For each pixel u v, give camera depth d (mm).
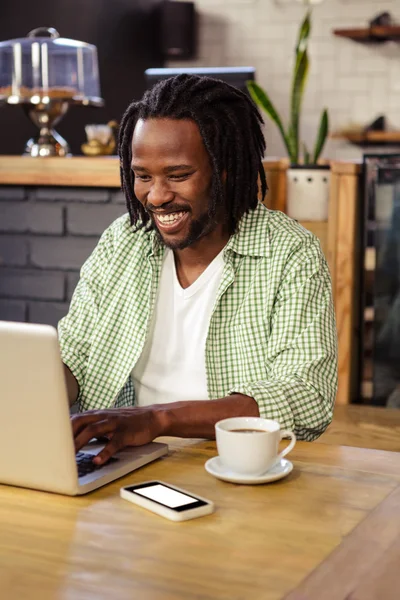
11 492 1290
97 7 6707
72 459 1244
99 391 1912
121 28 7109
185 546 1082
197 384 1869
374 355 3873
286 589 959
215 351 1842
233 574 1000
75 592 958
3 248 3531
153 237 1894
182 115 1713
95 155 3621
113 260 1946
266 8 7777
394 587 960
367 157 3729
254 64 7863
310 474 1355
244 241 1833
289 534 1117
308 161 3836
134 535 1119
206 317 1861
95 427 1431
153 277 1895
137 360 1885
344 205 3768
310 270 1792
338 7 7547
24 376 1226
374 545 1079
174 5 7672
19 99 3561
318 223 3820
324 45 7613
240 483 1308
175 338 1887
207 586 970
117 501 1245
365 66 7527
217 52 7961
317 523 1153
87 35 6598
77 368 1919
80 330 1949
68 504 1233
